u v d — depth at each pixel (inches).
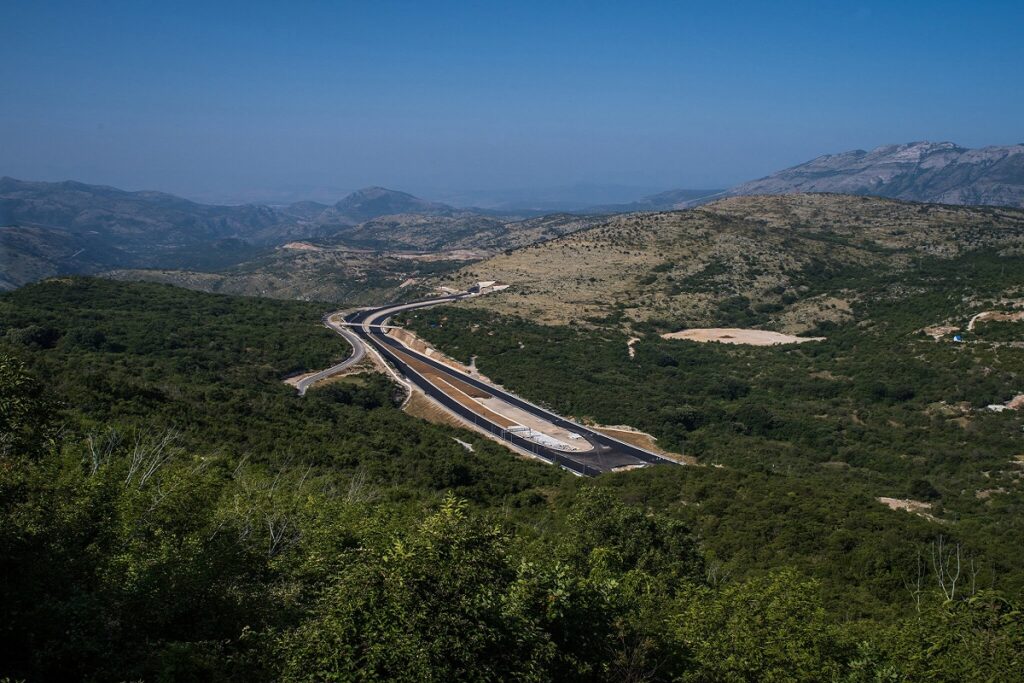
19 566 674.8
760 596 776.3
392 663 569.0
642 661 692.7
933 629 727.7
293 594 848.9
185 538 820.6
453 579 610.9
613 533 1225.4
